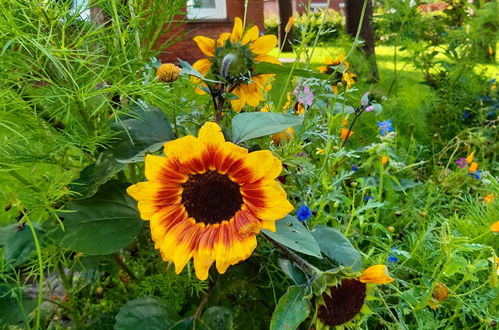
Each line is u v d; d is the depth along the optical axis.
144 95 0.36
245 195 0.31
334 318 0.33
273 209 0.30
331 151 0.51
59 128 0.41
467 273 0.42
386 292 0.48
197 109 0.47
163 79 0.40
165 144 0.29
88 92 0.35
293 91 0.46
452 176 0.77
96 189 0.35
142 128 0.37
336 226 0.52
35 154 0.39
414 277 0.53
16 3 0.31
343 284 0.33
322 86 0.46
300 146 0.40
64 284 0.45
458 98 1.21
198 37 0.40
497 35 1.34
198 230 0.31
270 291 0.43
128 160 0.32
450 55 1.35
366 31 1.48
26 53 0.38
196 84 0.39
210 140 0.30
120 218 0.36
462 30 1.35
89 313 0.50
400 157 0.80
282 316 0.31
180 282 0.41
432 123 1.13
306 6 0.46
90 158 0.43
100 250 0.35
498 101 1.20
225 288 0.43
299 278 0.34
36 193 0.36
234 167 0.30
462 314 0.46
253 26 0.41
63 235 0.35
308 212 0.40
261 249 0.41
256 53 0.41
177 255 0.31
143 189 0.30
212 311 0.37
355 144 0.90
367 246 0.57
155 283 0.41
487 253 0.53
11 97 0.35
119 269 0.49
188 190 0.31
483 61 1.41
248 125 0.34
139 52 0.43
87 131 0.39
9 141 0.35
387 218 0.64
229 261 0.31
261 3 3.25
